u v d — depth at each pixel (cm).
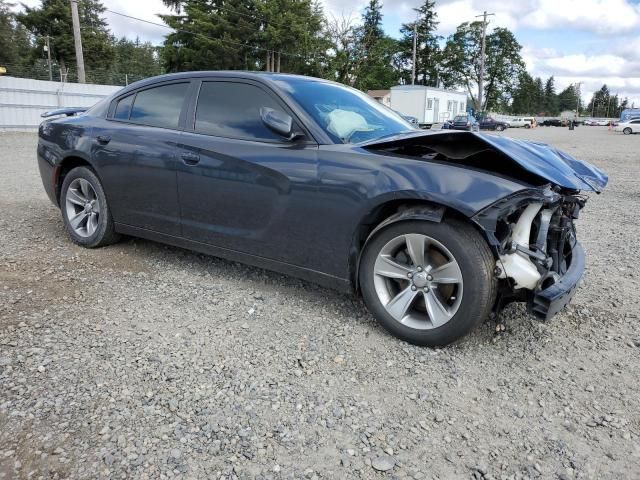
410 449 211
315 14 4503
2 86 1998
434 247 284
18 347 277
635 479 197
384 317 303
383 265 299
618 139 3192
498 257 273
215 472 194
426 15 7450
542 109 12775
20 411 223
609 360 289
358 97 396
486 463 204
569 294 284
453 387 256
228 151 345
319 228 313
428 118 4800
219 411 230
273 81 350
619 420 233
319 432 219
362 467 200
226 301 352
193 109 379
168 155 377
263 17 4347
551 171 279
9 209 609
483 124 5125
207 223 368
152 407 231
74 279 382
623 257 497
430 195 270
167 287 374
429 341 288
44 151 474
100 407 229
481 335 313
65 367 260
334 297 363
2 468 190
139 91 422
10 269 395
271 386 252
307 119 326
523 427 227
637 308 365
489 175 268
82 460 196
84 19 5975
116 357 272
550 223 295
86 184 447
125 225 427
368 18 6712
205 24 4238
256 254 348
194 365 268
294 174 316
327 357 281
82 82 2400
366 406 238
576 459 208
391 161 290
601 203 816
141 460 198
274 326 316
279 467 198
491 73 7956
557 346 303
